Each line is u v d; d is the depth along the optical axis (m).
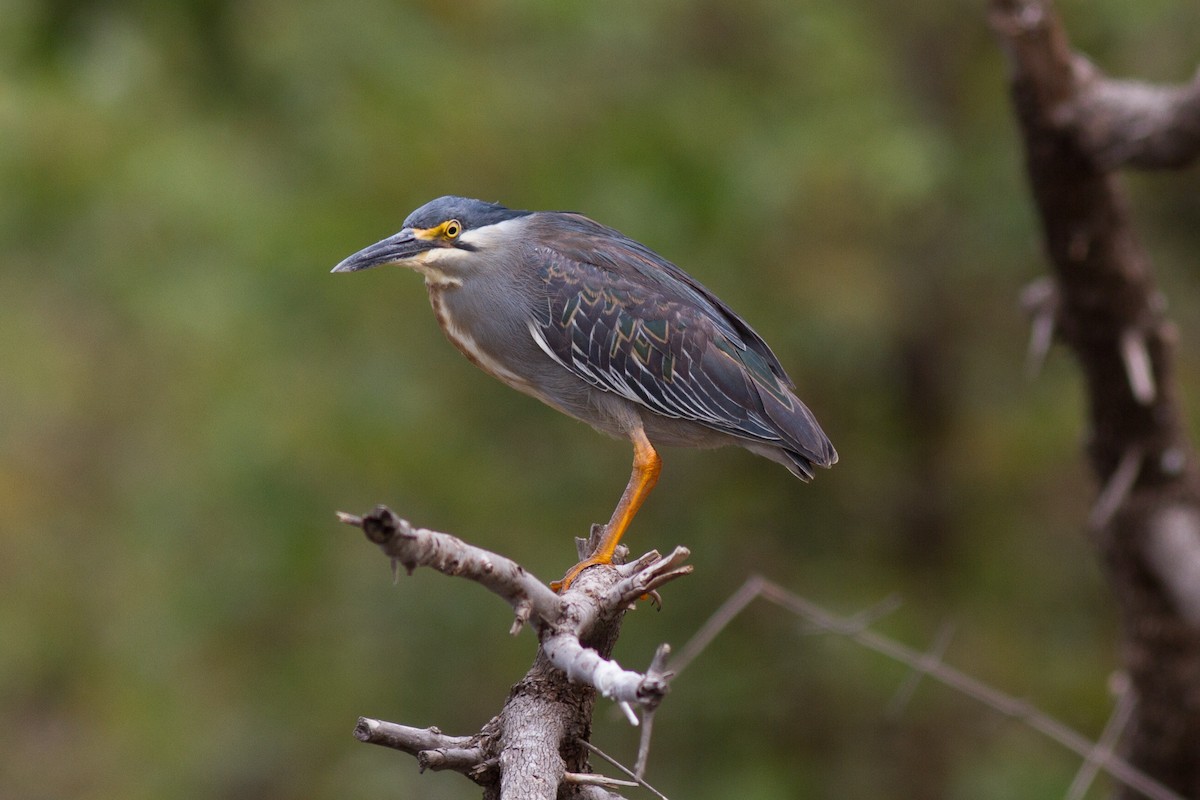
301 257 12.41
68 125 12.46
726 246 13.55
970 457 15.61
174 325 12.48
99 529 16.34
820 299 13.98
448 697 14.12
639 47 13.88
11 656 15.95
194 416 14.02
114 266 12.77
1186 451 7.18
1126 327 6.81
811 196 14.04
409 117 13.10
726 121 13.43
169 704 14.29
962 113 15.06
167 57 12.62
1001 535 15.50
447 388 13.85
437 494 13.59
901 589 15.08
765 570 15.06
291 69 12.93
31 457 17.08
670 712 14.48
